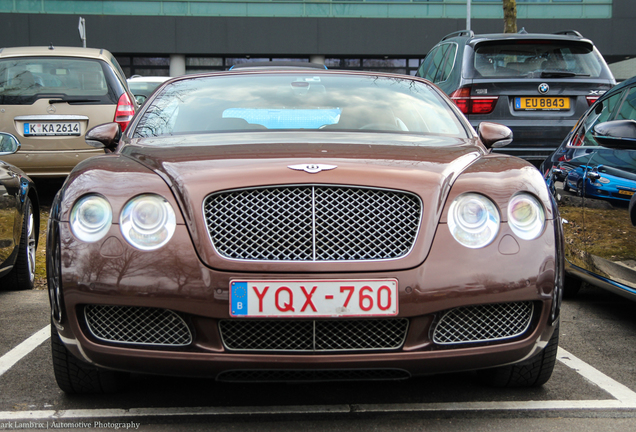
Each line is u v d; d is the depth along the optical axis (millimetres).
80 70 6969
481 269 2297
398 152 2658
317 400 2650
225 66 22828
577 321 3973
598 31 22516
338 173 2342
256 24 22203
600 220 3732
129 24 21922
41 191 8531
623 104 3994
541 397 2684
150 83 12852
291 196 2316
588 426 2404
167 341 2279
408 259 2273
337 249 2283
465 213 2363
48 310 4102
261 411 2529
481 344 2336
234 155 2541
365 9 22359
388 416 2490
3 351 3264
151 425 2406
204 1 22109
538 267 2357
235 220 2291
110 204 2326
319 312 2225
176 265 2240
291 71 3834
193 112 3365
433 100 3643
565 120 6102
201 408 2559
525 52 6379
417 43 22516
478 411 2535
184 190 2326
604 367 3092
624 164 3564
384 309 2240
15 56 6906
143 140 3098
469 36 6688
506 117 6082
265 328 2268
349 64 23125
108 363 2309
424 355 2270
